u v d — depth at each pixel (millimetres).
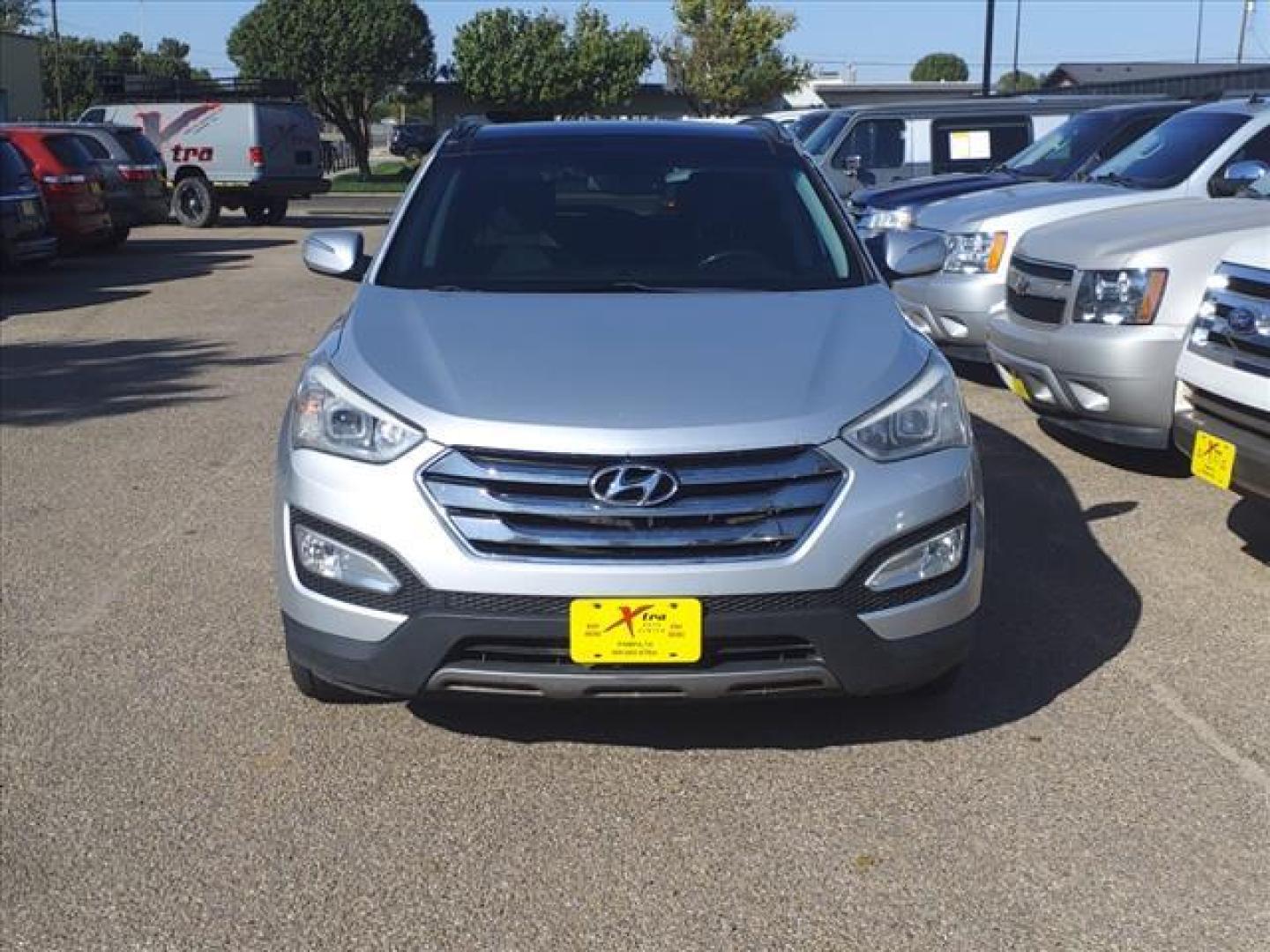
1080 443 7375
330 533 3551
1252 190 7387
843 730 3998
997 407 8391
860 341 3934
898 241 5066
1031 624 4801
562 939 3016
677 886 3221
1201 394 5199
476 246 4691
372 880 3246
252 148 23500
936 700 4176
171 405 8617
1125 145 10445
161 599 5121
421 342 3902
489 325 4023
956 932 3031
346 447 3580
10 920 3076
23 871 3275
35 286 15203
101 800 3611
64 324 12281
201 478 6871
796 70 47250
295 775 3748
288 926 3062
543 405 3480
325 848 3385
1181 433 5324
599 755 3863
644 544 3359
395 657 3482
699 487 3385
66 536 5910
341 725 4047
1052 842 3393
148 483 6777
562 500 3377
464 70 46938
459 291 4430
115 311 13156
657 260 4637
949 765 3787
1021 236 7410
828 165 14125
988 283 8328
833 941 3002
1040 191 8820
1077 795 3619
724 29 46281
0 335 11672
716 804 3592
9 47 41562
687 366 3709
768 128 5559
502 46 46625
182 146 23781
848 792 3648
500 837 3436
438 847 3391
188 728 4027
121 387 9258
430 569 3396
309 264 4977
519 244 4691
